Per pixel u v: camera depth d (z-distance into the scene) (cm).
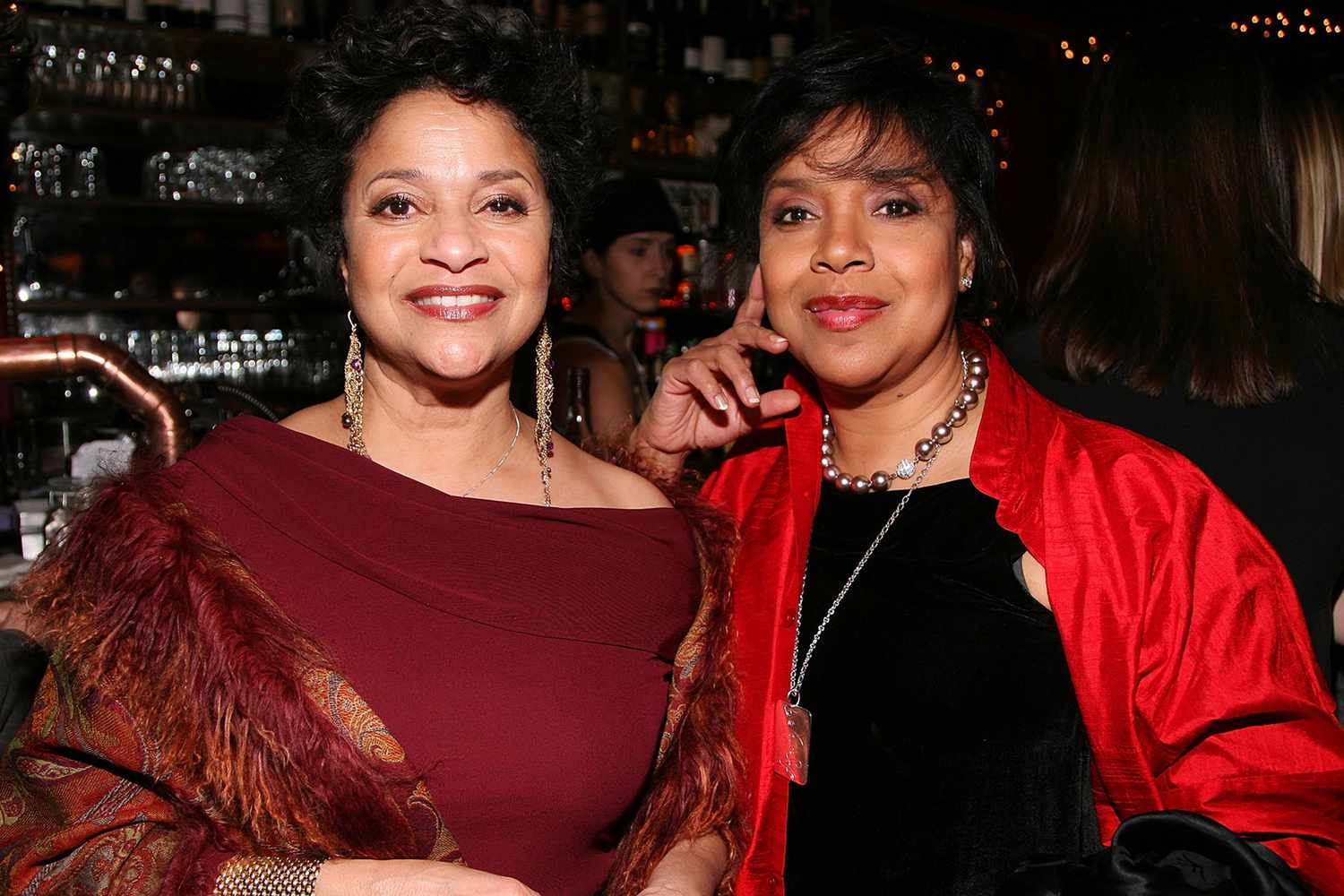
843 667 137
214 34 367
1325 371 146
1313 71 176
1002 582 133
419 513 124
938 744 131
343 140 121
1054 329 160
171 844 112
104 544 114
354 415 131
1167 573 125
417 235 119
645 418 167
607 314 354
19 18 187
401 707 115
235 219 422
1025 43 579
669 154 484
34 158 375
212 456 122
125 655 110
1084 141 165
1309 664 124
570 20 449
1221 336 146
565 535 129
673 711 133
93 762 113
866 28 141
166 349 402
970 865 129
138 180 400
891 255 134
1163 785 125
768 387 391
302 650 114
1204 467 148
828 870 135
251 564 117
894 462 146
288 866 109
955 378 145
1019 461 135
